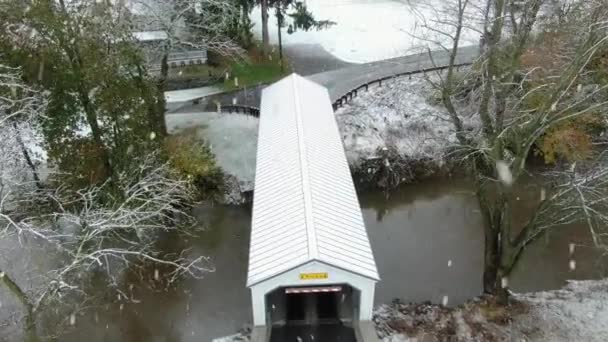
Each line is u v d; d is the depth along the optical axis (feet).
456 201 95.14
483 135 67.51
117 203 71.82
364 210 93.56
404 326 63.36
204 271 76.89
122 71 75.82
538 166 98.02
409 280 74.69
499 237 65.00
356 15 161.17
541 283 72.79
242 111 107.24
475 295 71.10
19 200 67.31
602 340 59.93
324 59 133.49
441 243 83.56
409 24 152.35
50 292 57.21
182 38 98.17
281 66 127.34
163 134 90.68
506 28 82.43
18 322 65.51
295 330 56.54
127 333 66.13
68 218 61.00
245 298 71.77
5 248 77.92
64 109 73.92
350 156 97.91
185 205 88.48
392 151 100.27
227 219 87.92
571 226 83.41
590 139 87.45
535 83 74.28
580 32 67.15
